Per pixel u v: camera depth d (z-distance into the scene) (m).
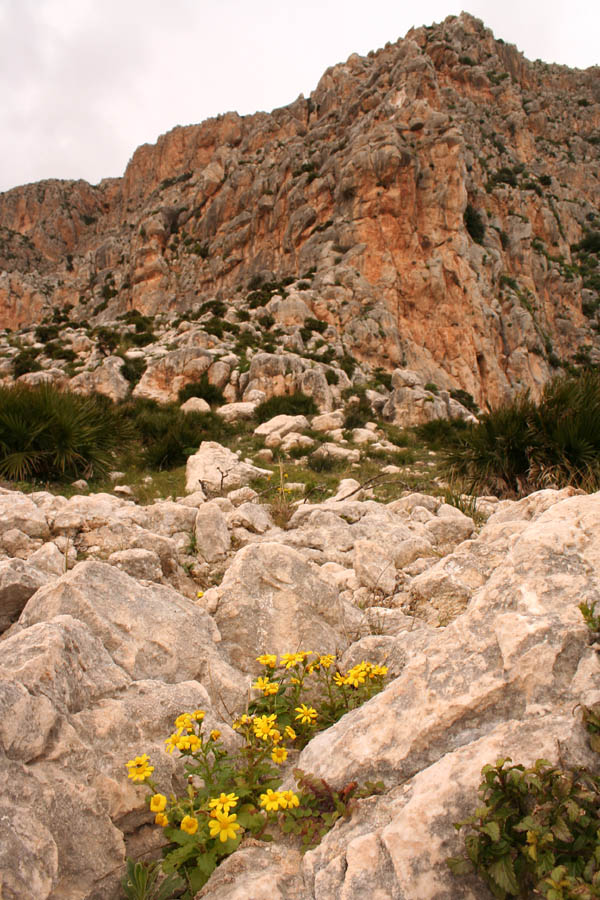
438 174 43.75
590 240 67.12
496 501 9.51
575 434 9.54
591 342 56.22
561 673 1.98
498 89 77.81
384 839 1.74
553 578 2.27
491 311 44.28
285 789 2.19
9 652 2.28
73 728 2.12
